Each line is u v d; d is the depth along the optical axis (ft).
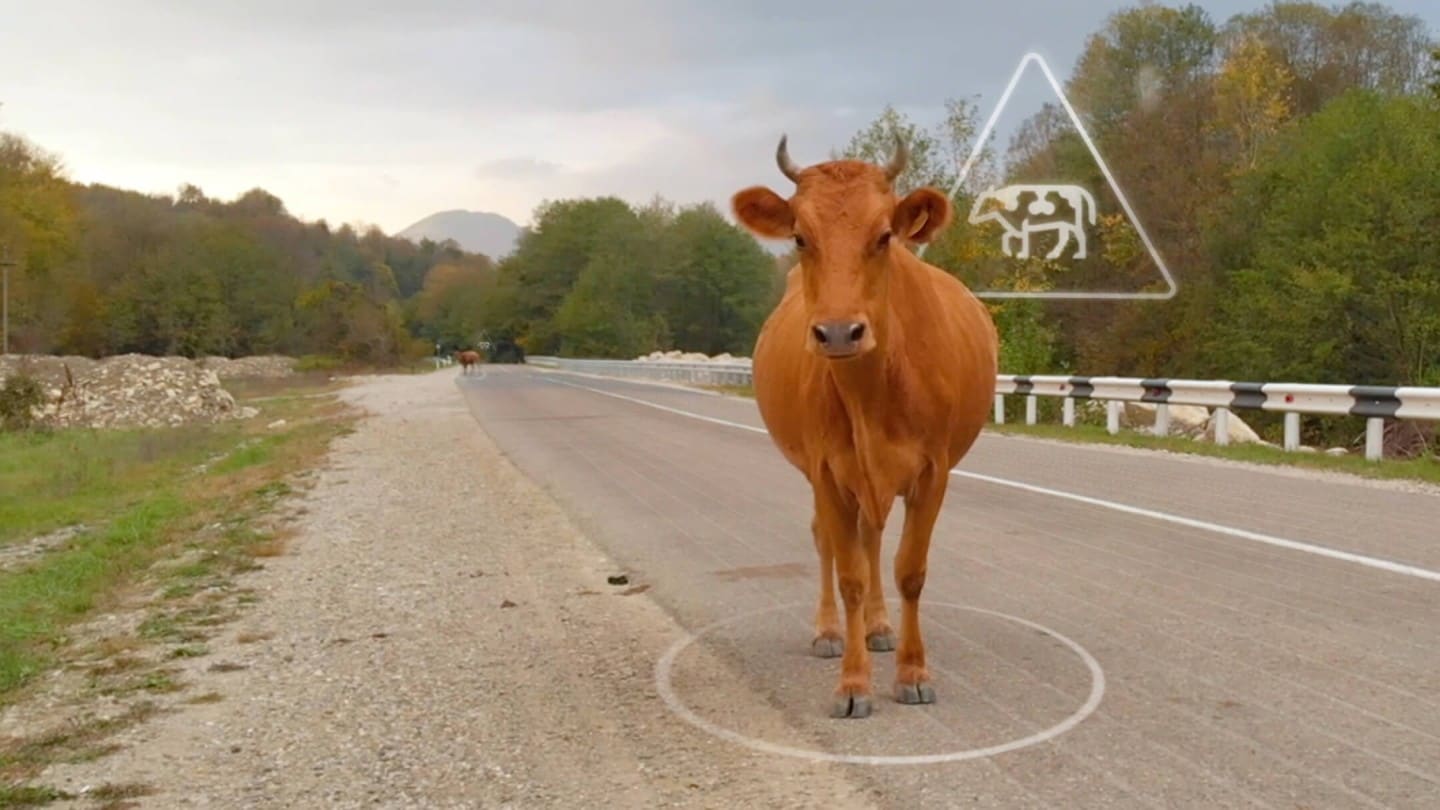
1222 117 128.67
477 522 38.55
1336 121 108.88
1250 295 107.24
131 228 277.03
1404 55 146.61
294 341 281.74
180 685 20.77
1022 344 92.68
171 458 70.13
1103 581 26.37
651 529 35.68
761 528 35.22
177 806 15.35
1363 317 100.73
